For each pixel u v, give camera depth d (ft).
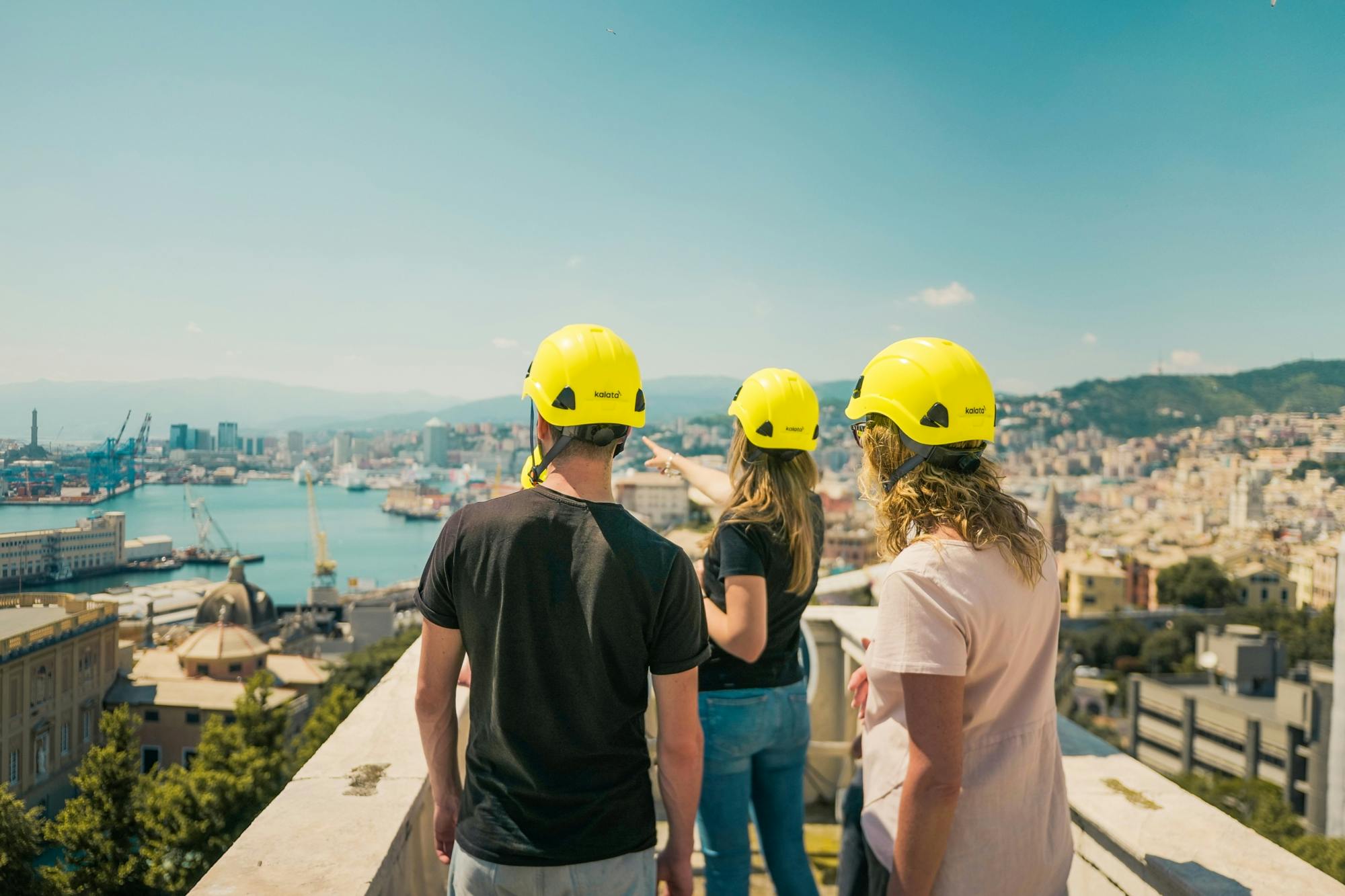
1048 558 4.66
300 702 129.49
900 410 4.77
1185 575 319.47
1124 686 270.67
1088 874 6.42
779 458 7.16
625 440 4.96
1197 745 181.78
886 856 4.90
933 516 4.60
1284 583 268.21
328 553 476.95
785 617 7.34
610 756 4.59
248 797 47.88
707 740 7.32
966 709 4.48
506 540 4.53
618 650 4.54
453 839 5.21
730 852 7.36
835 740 12.44
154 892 19.19
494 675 4.51
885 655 4.35
